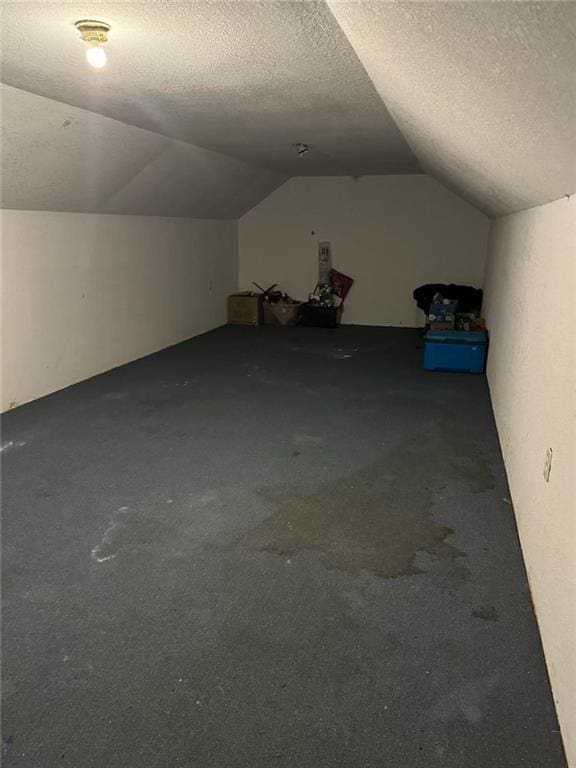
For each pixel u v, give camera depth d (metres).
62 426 3.51
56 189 3.71
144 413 3.77
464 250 6.49
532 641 1.79
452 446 3.28
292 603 1.96
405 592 2.02
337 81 2.40
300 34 1.81
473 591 2.02
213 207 6.10
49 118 2.96
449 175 4.49
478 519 2.50
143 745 1.45
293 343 5.92
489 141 1.85
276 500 2.65
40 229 3.85
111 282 4.68
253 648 1.76
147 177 4.38
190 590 2.03
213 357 5.30
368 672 1.67
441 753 1.42
